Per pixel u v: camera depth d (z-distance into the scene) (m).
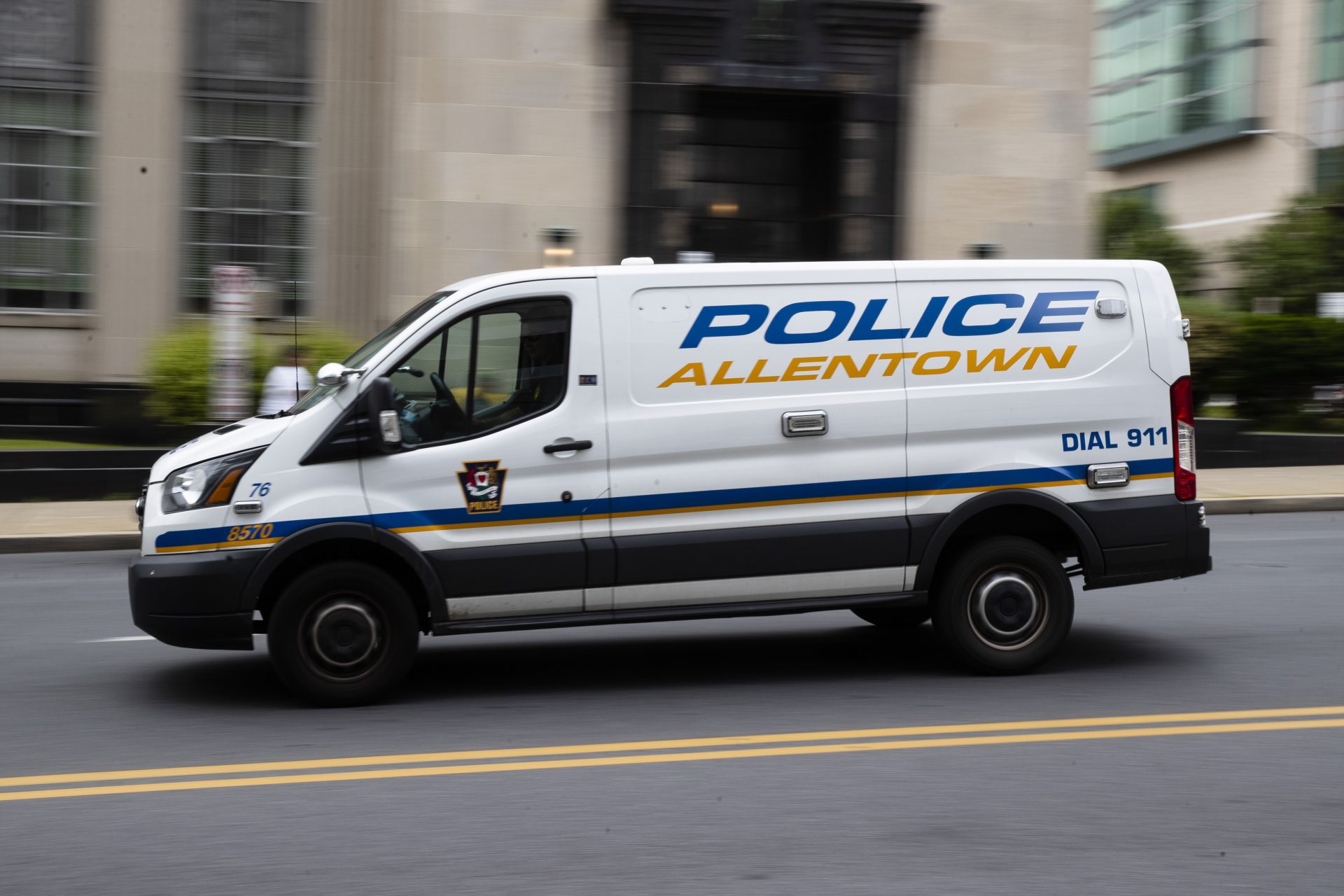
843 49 26.05
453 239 24.97
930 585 9.12
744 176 27.30
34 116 25.78
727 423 8.80
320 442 8.44
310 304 26.83
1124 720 8.04
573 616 8.70
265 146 26.50
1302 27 48.16
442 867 5.68
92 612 12.30
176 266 26.34
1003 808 6.42
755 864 5.68
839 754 7.36
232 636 8.35
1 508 19.48
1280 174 49.19
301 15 26.44
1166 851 5.83
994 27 26.69
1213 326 26.77
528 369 8.68
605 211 25.42
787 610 8.95
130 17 25.86
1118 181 60.12
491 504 8.57
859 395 8.98
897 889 5.41
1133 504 9.33
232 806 6.53
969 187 26.78
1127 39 58.75
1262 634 10.70
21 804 6.57
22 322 25.86
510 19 24.92
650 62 25.28
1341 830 6.11
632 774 7.01
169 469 8.64
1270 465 24.48
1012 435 9.19
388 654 8.52
